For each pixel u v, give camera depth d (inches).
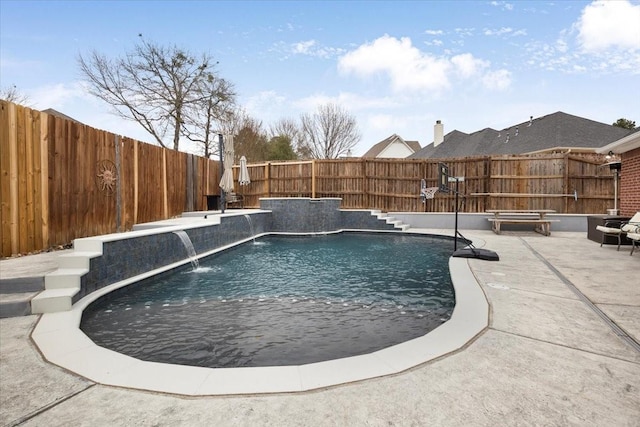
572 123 721.0
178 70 863.1
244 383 91.7
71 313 152.7
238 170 617.0
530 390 86.9
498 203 503.5
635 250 309.3
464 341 115.9
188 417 77.3
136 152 355.6
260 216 465.7
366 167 535.8
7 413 80.3
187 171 475.8
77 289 168.4
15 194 225.5
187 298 196.5
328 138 1379.2
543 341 116.1
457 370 97.0
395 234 498.6
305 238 468.4
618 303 156.4
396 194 538.6
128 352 127.6
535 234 446.9
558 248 324.5
